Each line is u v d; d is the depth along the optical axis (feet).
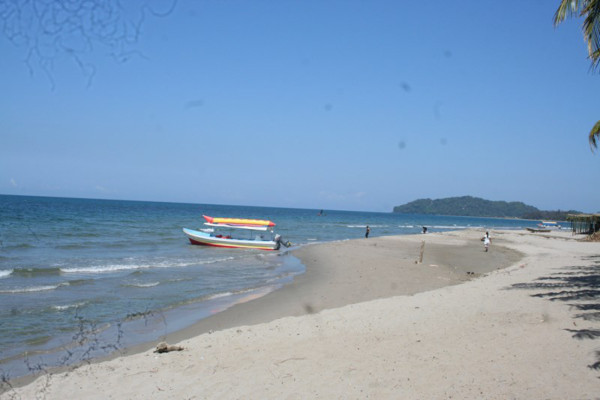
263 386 17.92
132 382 18.98
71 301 36.78
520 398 15.56
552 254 81.66
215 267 60.85
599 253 83.10
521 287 38.60
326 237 138.51
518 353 20.10
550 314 27.22
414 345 22.29
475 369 18.44
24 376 20.75
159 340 27.32
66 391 18.28
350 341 23.66
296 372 19.26
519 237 151.64
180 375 19.58
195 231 90.74
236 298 40.68
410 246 98.94
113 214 216.13
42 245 78.59
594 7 28.78
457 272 57.98
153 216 218.79
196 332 29.35
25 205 245.24
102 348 25.39
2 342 25.96
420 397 16.15
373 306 32.65
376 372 18.76
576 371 17.60
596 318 25.68
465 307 30.76
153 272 53.98
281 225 205.26
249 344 23.90
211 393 17.52
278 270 59.57
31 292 39.78
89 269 53.88
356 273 55.77
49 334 27.81
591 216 154.40
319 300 39.42
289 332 26.17
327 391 17.12
